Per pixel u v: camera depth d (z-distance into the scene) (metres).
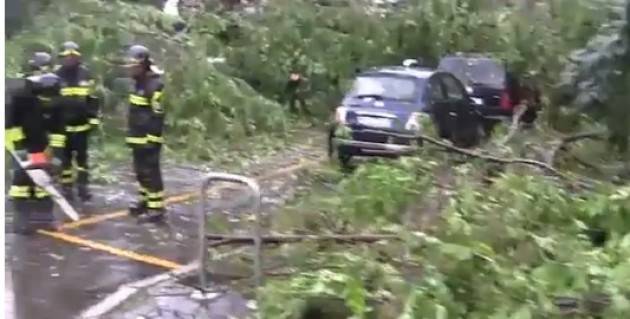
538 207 7.50
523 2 19.00
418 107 16.08
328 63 20.78
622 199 7.30
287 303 6.82
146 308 7.97
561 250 6.18
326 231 9.27
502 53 19.34
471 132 18.09
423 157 10.59
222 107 18.45
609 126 11.89
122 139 16.97
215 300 8.20
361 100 16.34
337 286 6.63
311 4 20.83
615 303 5.48
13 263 9.38
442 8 20.28
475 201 7.64
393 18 20.69
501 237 6.54
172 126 17.38
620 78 11.55
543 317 5.75
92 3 18.17
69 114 12.52
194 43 18.75
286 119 20.58
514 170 9.98
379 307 6.49
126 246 10.28
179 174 15.70
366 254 7.52
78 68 12.74
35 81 11.30
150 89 11.46
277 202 13.13
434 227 7.51
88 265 9.42
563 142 12.18
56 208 12.15
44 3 17.58
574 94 13.39
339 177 14.95
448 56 20.83
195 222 11.65
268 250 9.16
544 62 18.27
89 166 15.24
